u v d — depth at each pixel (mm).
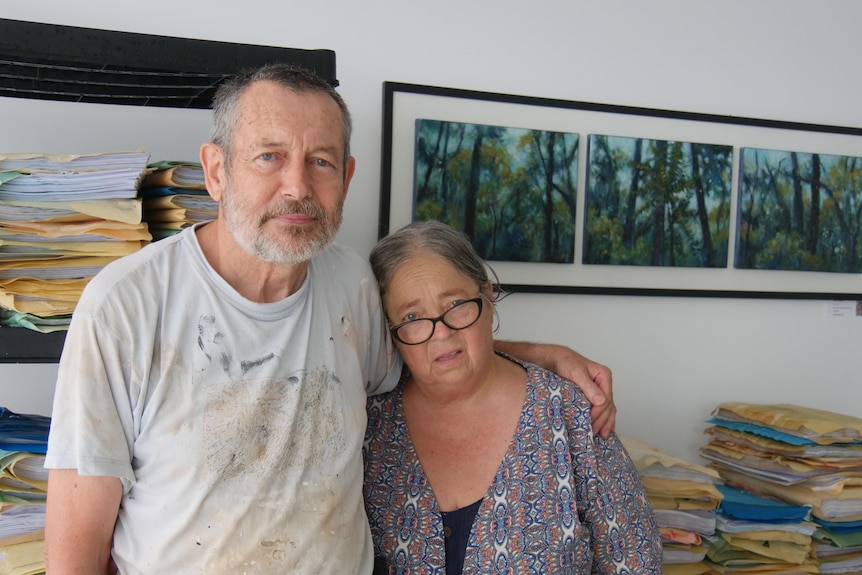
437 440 1328
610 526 1268
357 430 1148
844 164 2045
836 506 1721
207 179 1076
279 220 1003
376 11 1676
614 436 1341
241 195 1005
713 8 1942
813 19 2039
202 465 1005
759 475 1810
